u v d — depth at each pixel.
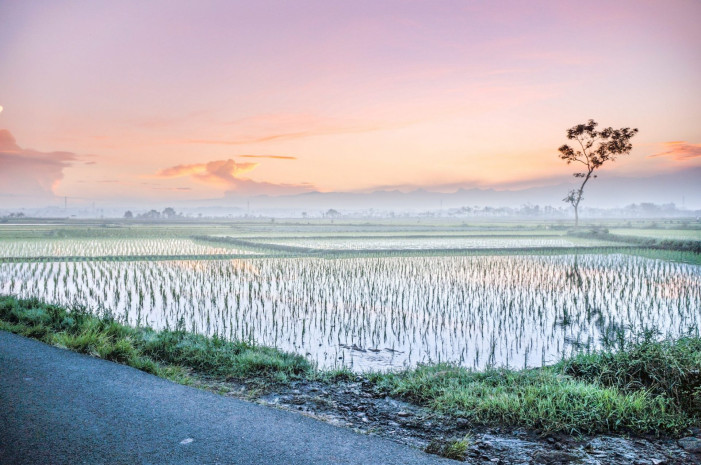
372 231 64.56
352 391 7.24
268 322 13.30
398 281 20.52
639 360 7.50
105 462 4.25
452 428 5.73
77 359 7.45
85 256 28.61
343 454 4.58
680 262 29.14
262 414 5.53
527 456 4.94
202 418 5.31
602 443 5.32
